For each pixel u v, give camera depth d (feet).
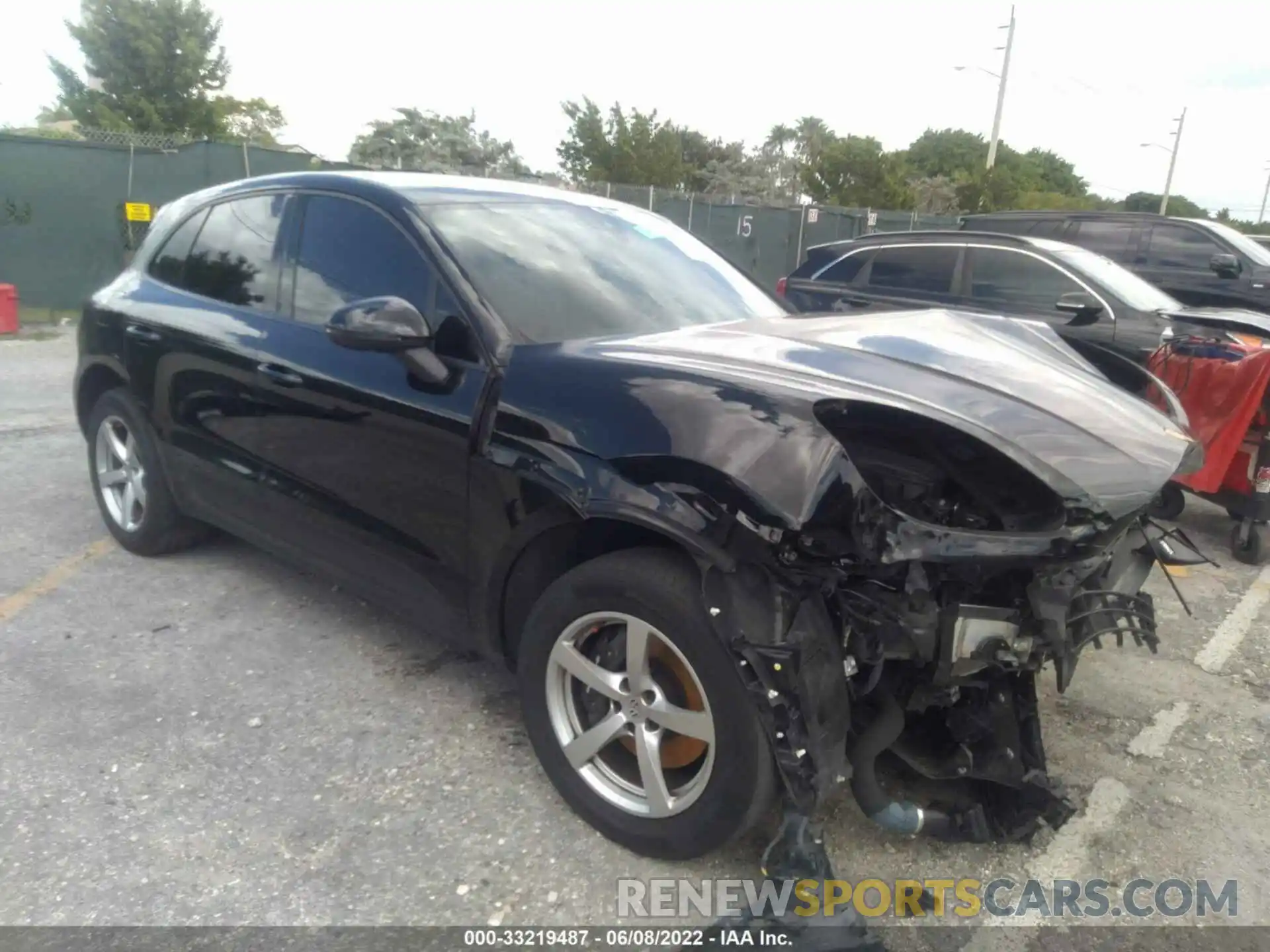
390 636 12.72
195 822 9.02
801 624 7.45
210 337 12.35
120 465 14.97
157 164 41.98
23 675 11.50
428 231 10.36
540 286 10.31
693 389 8.09
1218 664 13.04
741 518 7.27
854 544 7.09
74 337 37.65
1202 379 16.38
